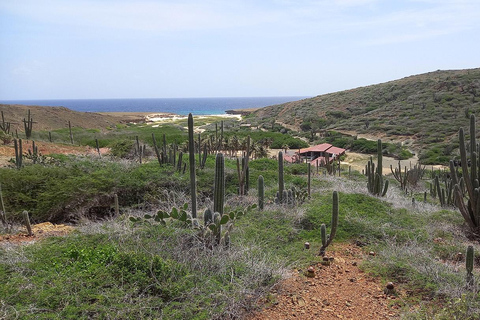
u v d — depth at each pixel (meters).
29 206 10.22
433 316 3.86
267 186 12.82
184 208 6.16
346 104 84.06
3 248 5.51
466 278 4.62
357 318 4.00
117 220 7.50
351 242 6.64
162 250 4.96
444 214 8.64
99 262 4.62
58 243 5.77
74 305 3.61
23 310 3.41
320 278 5.04
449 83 73.50
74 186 10.41
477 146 7.68
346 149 52.41
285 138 52.00
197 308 3.72
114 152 21.55
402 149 46.56
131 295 3.81
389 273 5.10
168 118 104.31
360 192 10.69
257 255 5.31
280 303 4.28
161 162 14.46
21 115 55.31
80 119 65.69
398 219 7.92
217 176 6.00
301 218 7.50
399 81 94.75
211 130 55.97
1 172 11.05
